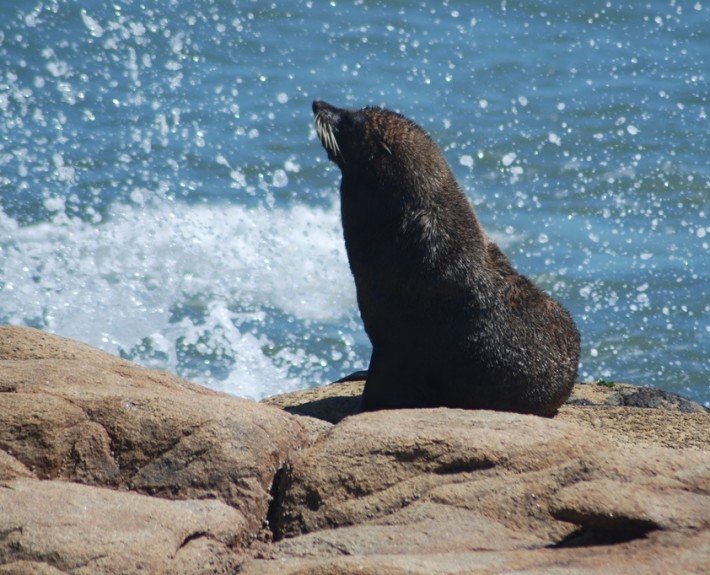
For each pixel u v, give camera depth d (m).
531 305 26.72
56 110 66.44
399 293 25.55
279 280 49.62
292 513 17.56
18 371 20.34
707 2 92.25
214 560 16.22
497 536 16.59
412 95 72.38
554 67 78.38
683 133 67.06
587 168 62.03
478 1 90.25
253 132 65.75
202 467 18.12
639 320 46.94
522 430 18.33
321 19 84.56
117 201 55.78
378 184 25.69
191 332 45.19
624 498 16.67
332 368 43.25
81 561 15.24
